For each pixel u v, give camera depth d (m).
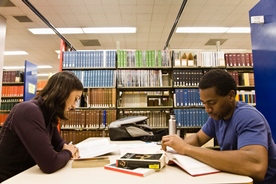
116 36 6.16
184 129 3.33
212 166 0.80
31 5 4.00
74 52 3.46
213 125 1.24
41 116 0.96
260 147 0.77
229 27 5.59
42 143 0.87
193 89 3.28
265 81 1.96
